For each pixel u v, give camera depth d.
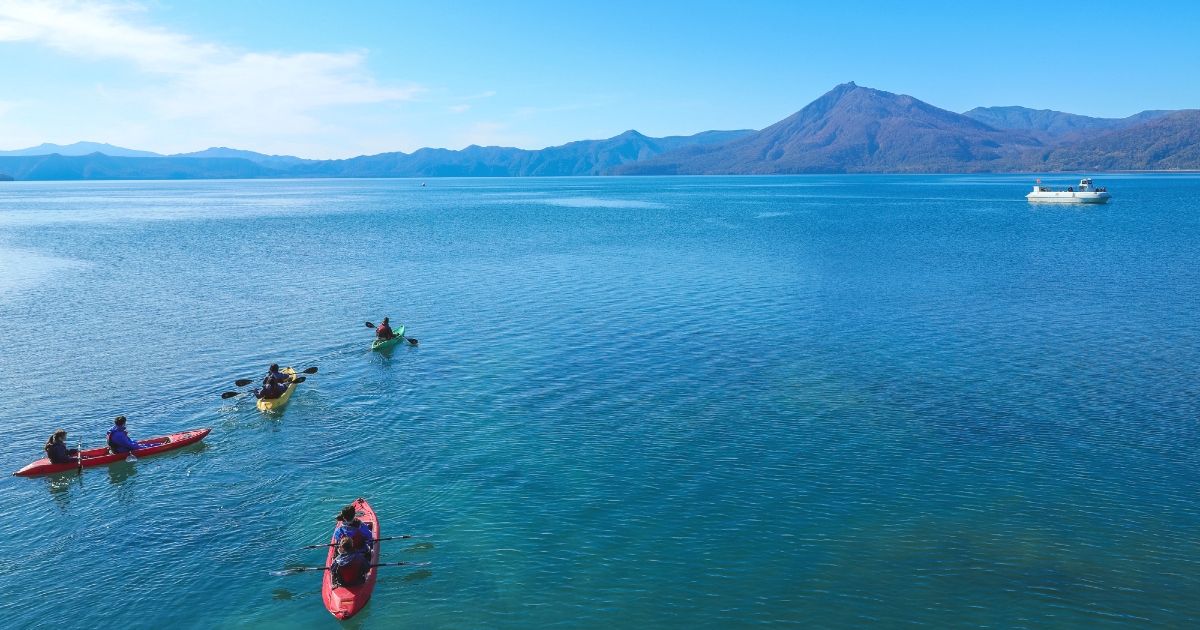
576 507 23.48
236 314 51.94
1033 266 71.31
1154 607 18.17
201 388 35.91
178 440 28.77
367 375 37.50
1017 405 31.83
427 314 51.25
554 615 18.42
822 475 25.31
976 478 24.92
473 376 36.94
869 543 21.08
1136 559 20.12
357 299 57.06
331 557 20.69
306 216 159.50
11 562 21.09
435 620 18.45
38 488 25.59
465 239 102.19
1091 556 20.28
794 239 98.69
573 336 44.47
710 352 40.62
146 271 72.75
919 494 23.86
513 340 43.72
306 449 28.42
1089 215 138.12
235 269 73.75
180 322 49.50
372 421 31.14
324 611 19.06
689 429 29.53
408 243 97.56
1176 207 157.62
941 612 18.12
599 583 19.61
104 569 20.78
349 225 131.12
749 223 128.38
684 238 101.12
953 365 37.81
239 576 20.55
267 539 22.31
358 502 23.64
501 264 75.38
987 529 21.72
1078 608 18.17
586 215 154.38
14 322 49.53
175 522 23.27
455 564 20.66
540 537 21.84
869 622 17.83
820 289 59.38
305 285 63.66
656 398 33.25
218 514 23.73
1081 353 39.62
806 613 18.19
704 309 51.78
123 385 36.31
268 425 30.95
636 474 25.62
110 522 23.30
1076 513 22.52
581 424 30.28
